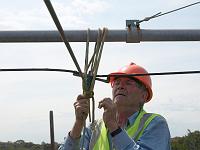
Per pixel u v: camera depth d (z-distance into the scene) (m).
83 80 3.79
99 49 3.76
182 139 17.69
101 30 3.76
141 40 5.20
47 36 5.09
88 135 4.83
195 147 17.31
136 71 5.01
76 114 3.97
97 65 3.77
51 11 2.55
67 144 4.33
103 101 4.17
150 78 5.07
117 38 5.14
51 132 6.25
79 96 3.94
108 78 4.16
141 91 4.88
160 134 4.54
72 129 4.29
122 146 4.16
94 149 4.70
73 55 3.31
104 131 4.73
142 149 4.27
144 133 4.54
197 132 17.61
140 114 4.76
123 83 4.82
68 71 4.02
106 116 4.17
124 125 4.80
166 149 4.51
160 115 4.72
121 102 4.76
